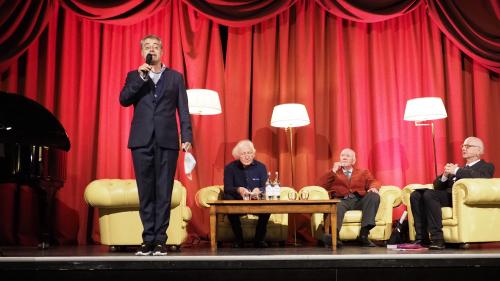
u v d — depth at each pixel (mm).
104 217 4273
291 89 5816
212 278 3107
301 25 5824
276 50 5867
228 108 5723
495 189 4266
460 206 4309
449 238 4383
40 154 4410
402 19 5949
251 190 4871
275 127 5789
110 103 5633
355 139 5750
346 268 3137
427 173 5801
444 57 5938
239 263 3104
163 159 3416
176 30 5730
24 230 5320
